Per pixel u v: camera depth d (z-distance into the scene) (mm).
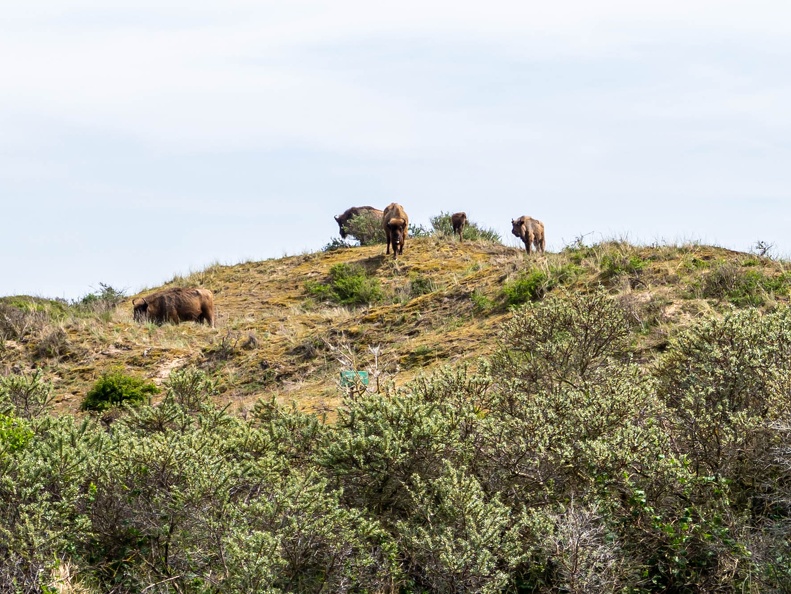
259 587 23828
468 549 24828
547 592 25438
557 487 28438
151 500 27859
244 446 32531
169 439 29344
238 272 107938
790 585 23594
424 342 56906
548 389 36188
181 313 83250
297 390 55594
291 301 92250
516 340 39062
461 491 26203
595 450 27109
